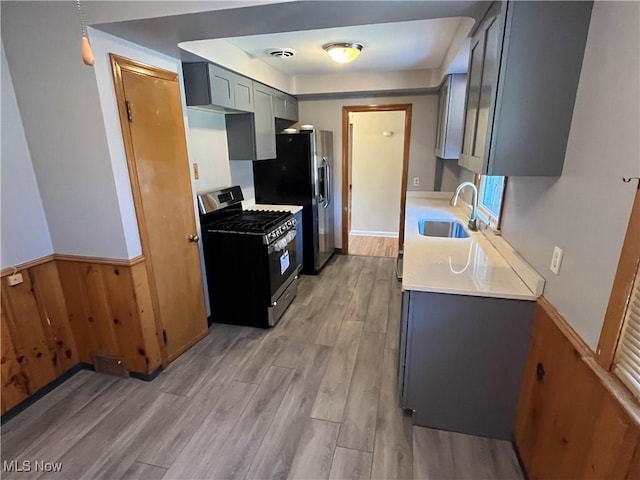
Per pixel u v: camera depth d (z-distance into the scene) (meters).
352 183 5.99
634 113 1.00
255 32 1.86
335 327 3.02
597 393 1.09
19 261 2.05
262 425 1.95
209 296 3.05
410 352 1.84
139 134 2.12
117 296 2.22
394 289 3.82
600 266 1.14
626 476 0.95
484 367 1.78
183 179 2.53
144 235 2.21
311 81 4.18
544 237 1.62
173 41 2.00
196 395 2.20
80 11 1.73
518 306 1.65
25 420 2.00
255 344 2.77
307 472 1.67
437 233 3.31
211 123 3.22
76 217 2.12
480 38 1.73
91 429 1.93
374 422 1.97
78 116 1.91
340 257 4.98
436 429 1.92
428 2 1.48
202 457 1.75
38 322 2.16
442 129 3.69
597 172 1.19
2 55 1.89
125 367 2.36
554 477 1.36
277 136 3.95
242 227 2.91
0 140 1.91
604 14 1.20
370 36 2.68
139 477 1.64
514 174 1.51
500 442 1.84
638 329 0.96
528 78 1.41
